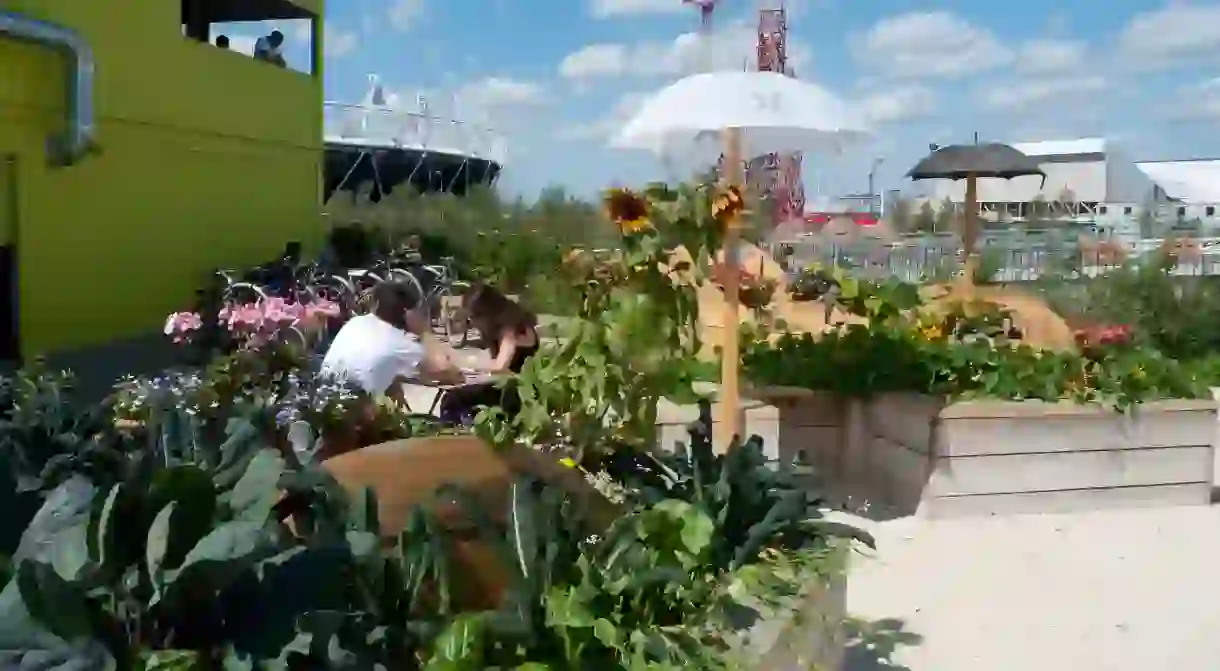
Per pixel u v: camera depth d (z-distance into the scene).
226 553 2.26
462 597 2.85
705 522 3.30
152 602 2.22
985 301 9.78
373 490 2.94
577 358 4.91
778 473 3.95
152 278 13.89
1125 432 6.69
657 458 4.32
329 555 2.42
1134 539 6.13
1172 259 13.62
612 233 5.55
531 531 2.91
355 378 5.74
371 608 2.54
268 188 17.42
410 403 9.08
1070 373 6.83
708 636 2.86
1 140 10.94
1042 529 6.31
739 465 3.88
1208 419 6.78
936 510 6.50
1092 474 6.69
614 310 5.07
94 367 11.04
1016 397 6.74
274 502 2.63
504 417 5.21
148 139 13.66
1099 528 6.33
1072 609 5.11
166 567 2.30
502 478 3.50
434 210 21.56
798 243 21.95
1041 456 6.61
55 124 11.59
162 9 13.89
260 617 2.29
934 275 17.83
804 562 3.53
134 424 4.98
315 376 5.61
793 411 7.14
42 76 11.43
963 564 5.70
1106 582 5.46
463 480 3.44
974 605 5.14
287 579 2.35
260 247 17.14
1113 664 4.52
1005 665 4.49
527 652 2.62
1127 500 6.75
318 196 19.55
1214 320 12.12
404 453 3.59
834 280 9.10
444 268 14.84
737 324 6.39
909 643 4.68
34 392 4.89
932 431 6.50
